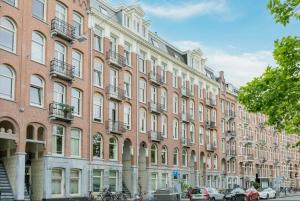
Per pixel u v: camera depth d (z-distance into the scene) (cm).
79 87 3272
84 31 3388
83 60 3347
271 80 1228
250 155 6906
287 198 4984
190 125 5153
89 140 3328
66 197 2995
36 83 2867
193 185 5084
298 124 1289
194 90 5334
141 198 3550
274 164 8125
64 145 3048
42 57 2942
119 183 3666
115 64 3722
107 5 3900
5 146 2694
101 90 3556
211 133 5700
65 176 3017
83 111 3294
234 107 6688
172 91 4797
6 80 2622
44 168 2830
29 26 2817
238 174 6512
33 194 2847
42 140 2872
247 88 1267
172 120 4734
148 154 4197
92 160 3338
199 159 5238
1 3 2605
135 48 4122
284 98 1214
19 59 2705
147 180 4144
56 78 3027
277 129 1336
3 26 2633
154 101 4441
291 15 1125
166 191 3781
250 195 4209
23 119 2680
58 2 3144
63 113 3027
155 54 4516
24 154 2653
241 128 6875
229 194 3819
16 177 2589
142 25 4319
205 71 5894
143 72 4266
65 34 3109
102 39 3650
